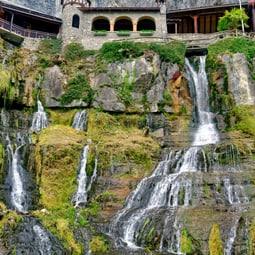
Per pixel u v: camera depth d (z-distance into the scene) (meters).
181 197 21.14
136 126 32.88
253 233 17.09
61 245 18.19
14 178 25.66
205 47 38.53
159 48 36.00
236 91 33.25
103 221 21.55
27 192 24.75
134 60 35.00
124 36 41.94
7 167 25.92
